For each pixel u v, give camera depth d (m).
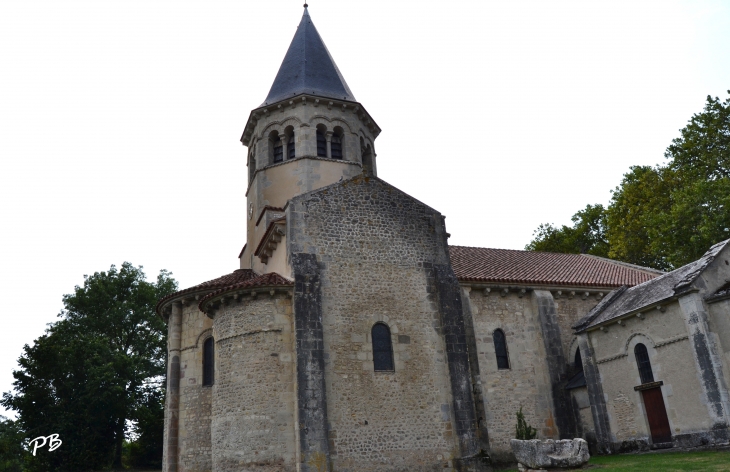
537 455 15.89
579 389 22.39
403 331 19.70
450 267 21.30
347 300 19.38
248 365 18.11
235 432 17.58
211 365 21.17
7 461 38.00
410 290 20.39
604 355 21.56
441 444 18.64
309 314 18.41
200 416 20.62
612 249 39.56
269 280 18.95
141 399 40.06
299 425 16.98
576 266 28.48
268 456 17.03
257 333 18.38
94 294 42.31
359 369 18.61
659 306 19.19
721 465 13.84
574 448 16.02
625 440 20.27
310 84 28.39
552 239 47.12
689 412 18.00
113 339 42.22
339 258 19.86
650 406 19.55
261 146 27.34
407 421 18.52
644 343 19.94
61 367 35.62
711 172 32.91
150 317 42.81
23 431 36.28
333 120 27.42
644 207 36.94
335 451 17.33
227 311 19.16
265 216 25.31
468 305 22.58
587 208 46.66
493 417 21.55
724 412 16.75
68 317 42.28
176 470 20.52
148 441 37.34
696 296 17.97
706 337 17.50
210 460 19.84
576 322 24.53
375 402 18.38
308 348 17.95
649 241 37.06
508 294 23.84
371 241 20.59
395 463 17.86
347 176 26.50
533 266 27.12
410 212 21.70
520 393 22.36
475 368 21.20
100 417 35.50
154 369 41.62
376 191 21.55
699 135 34.06
